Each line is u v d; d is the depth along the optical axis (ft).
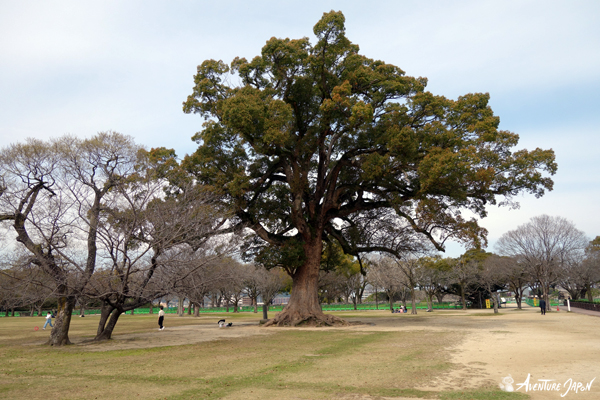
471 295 257.14
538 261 169.78
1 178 62.90
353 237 111.55
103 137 69.62
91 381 34.24
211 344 61.93
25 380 34.99
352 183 99.91
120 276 62.39
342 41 93.61
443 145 86.12
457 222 88.48
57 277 60.13
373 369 37.65
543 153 89.86
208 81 95.45
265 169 104.73
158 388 31.14
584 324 87.15
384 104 96.37
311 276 101.86
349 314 178.70
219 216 80.02
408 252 119.96
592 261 206.28
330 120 92.48
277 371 37.63
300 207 96.22
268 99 90.33
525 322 96.63
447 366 38.14
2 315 231.91
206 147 90.48
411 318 129.59
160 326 95.76
